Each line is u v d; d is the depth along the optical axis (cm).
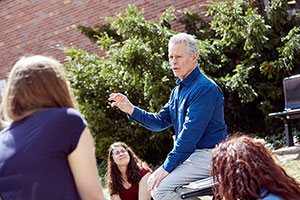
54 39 984
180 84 305
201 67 629
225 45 679
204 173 286
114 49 622
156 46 651
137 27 641
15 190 156
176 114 310
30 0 1009
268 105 642
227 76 635
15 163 156
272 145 608
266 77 681
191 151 281
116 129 690
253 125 705
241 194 148
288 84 582
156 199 286
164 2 850
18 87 167
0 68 1057
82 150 160
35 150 155
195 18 758
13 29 1038
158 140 666
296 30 608
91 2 933
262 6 773
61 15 971
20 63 173
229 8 633
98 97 695
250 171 150
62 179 156
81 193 162
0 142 165
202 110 281
